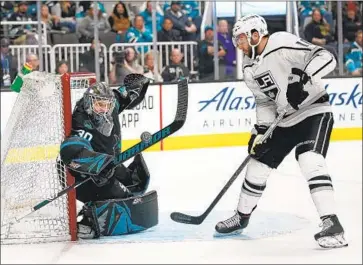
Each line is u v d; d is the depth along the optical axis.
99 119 6.70
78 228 6.88
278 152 6.79
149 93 13.86
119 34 14.90
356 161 12.29
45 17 14.85
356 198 8.91
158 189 10.02
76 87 7.52
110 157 6.37
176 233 7.06
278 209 8.24
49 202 6.59
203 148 14.20
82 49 14.55
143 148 6.57
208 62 14.92
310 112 6.61
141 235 6.98
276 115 6.79
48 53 14.48
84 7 14.91
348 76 14.77
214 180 10.77
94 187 6.91
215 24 14.59
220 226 6.91
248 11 15.23
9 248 6.54
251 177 6.84
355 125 14.87
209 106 14.23
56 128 6.92
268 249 6.35
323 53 6.26
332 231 6.30
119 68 14.64
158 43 14.74
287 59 6.46
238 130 14.43
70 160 6.42
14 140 6.90
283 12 15.31
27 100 6.83
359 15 15.23
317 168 6.43
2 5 14.77
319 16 15.18
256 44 6.52
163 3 15.03
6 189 6.87
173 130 6.49
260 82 6.65
